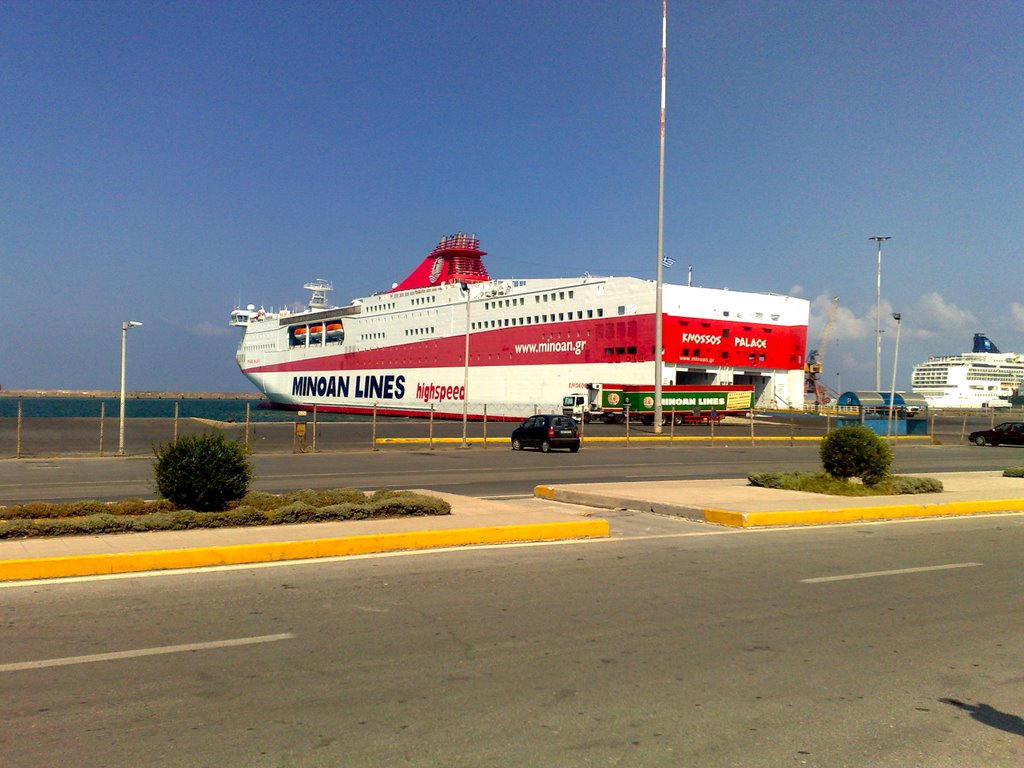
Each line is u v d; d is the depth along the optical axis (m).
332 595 8.22
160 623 7.12
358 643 6.64
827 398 103.25
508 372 76.00
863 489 17.20
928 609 8.12
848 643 6.91
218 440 12.91
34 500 16.09
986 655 6.64
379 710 5.23
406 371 87.44
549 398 71.94
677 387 59.44
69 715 5.06
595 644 6.75
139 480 20.88
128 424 51.34
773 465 28.06
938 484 18.09
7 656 6.17
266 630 6.96
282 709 5.22
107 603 7.77
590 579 9.19
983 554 11.23
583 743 4.79
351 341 96.12
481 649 6.55
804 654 6.59
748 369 69.50
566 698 5.51
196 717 5.06
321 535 10.75
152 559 9.27
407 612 7.63
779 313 71.31
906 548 11.62
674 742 4.83
